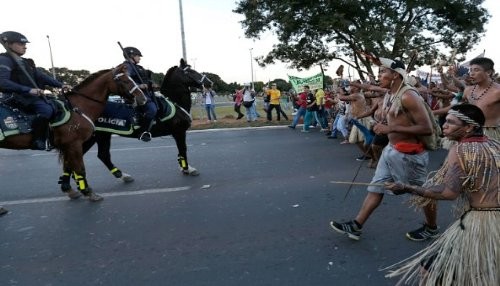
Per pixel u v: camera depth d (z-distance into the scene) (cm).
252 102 1986
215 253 459
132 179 797
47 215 609
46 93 654
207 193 695
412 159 434
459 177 283
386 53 1955
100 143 775
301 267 420
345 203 618
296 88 1728
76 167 654
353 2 1897
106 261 448
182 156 830
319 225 532
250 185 739
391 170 444
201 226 542
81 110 660
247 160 985
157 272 419
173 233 521
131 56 757
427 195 290
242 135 1515
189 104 840
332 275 402
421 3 1872
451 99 919
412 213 564
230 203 636
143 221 567
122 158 1055
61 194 722
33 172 917
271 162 953
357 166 888
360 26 2023
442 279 289
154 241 498
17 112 595
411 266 319
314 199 643
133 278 409
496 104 507
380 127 438
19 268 438
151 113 746
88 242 502
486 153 281
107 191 729
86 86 674
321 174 816
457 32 2117
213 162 970
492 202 282
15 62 593
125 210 618
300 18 2067
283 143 1271
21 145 608
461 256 282
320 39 2183
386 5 1970
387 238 485
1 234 539
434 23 2123
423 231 476
